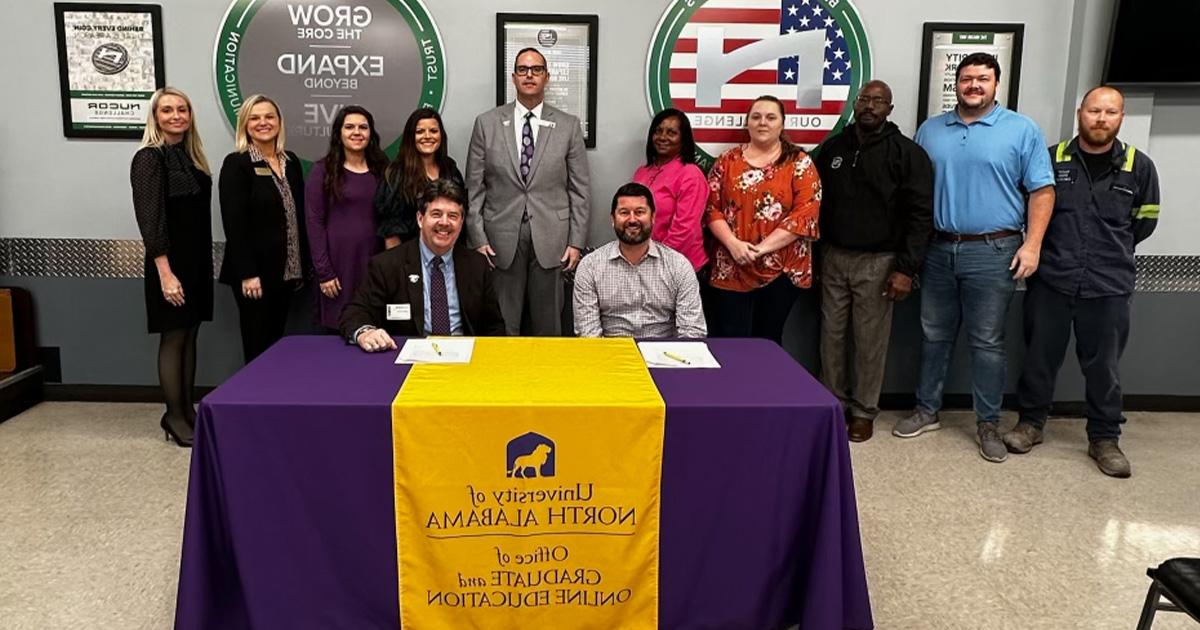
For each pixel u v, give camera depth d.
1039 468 3.41
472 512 1.94
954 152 3.49
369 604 1.98
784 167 3.58
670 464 1.94
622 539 1.97
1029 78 3.94
